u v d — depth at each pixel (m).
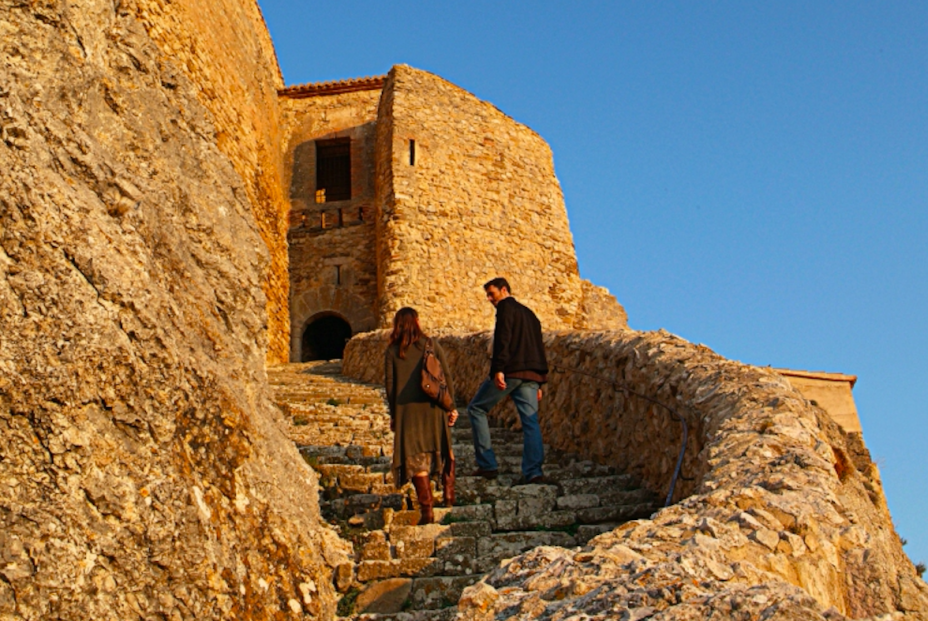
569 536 6.12
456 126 22.33
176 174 5.95
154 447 4.46
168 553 4.28
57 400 4.20
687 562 3.64
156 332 4.71
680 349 7.12
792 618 3.06
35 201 4.43
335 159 24.31
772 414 5.46
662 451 6.66
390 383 6.81
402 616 5.23
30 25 5.07
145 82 6.01
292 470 5.79
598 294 24.50
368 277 22.08
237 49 18.69
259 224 19.31
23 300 4.27
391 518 6.53
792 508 4.30
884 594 4.18
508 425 9.67
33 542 3.94
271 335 19.28
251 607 4.62
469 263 21.27
